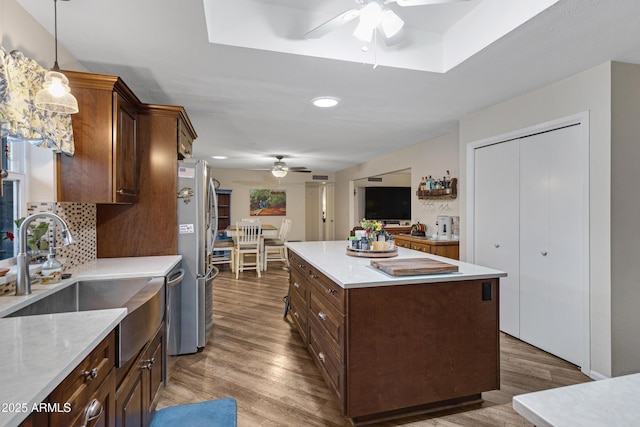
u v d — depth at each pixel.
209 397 2.09
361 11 1.57
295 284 3.14
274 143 5.06
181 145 2.87
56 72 1.48
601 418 0.57
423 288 1.86
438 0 1.50
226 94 2.85
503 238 3.17
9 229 1.74
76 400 0.86
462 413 1.92
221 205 8.28
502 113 3.08
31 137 1.53
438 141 4.54
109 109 2.07
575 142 2.50
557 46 2.01
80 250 2.30
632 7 1.62
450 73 2.40
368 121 3.75
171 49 2.05
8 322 1.09
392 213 9.21
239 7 2.00
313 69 2.33
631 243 2.26
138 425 1.44
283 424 1.83
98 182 2.05
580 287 2.46
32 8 1.64
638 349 2.28
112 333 1.13
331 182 9.24
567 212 2.57
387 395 1.81
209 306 3.05
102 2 1.60
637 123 2.28
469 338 1.94
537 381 2.28
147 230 2.65
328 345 2.03
